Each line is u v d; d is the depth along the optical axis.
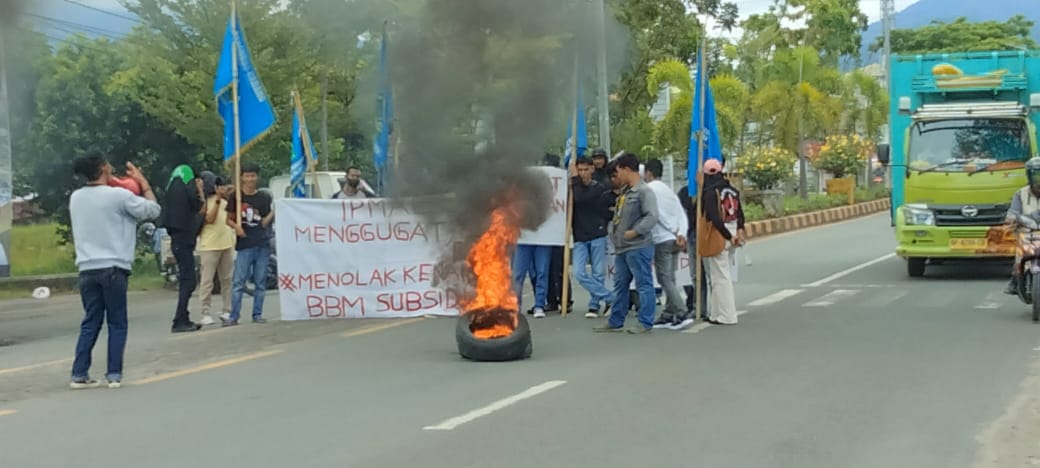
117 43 25.95
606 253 12.91
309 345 11.03
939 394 7.85
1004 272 17.66
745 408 7.45
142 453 6.48
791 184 44.50
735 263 12.48
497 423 7.07
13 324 14.53
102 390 8.67
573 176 12.84
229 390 8.54
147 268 23.66
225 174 25.86
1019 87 16.42
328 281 13.14
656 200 11.15
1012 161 16.03
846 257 21.72
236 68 13.20
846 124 42.88
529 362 9.58
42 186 25.08
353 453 6.36
